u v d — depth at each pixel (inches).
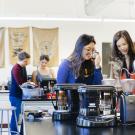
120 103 70.9
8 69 295.3
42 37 301.1
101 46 303.1
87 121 65.0
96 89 67.3
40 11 299.0
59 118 78.7
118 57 97.0
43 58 279.6
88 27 304.2
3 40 295.9
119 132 57.7
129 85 73.7
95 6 222.2
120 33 96.7
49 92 155.4
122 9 306.2
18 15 296.7
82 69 87.7
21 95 184.2
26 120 79.7
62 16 301.6
